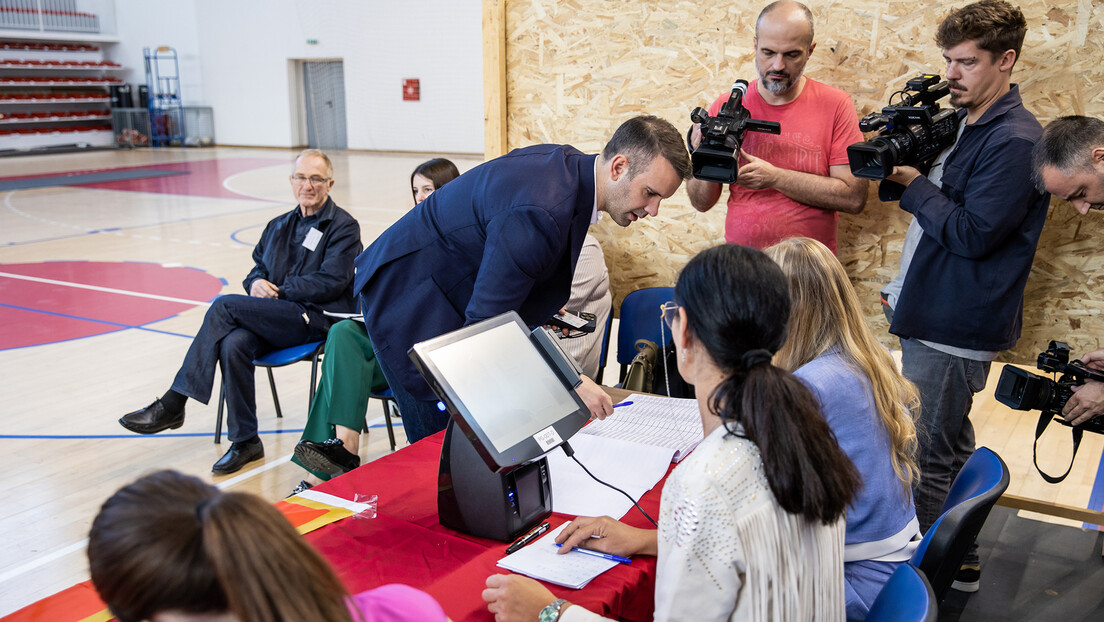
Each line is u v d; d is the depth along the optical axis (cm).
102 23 2008
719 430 112
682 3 322
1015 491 254
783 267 153
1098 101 268
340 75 1836
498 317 155
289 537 71
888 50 293
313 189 353
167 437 367
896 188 255
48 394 416
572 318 206
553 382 153
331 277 345
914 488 248
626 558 140
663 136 178
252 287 355
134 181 1356
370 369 295
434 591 129
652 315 311
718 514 105
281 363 333
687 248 345
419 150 1802
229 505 70
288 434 373
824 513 106
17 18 1838
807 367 150
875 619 132
